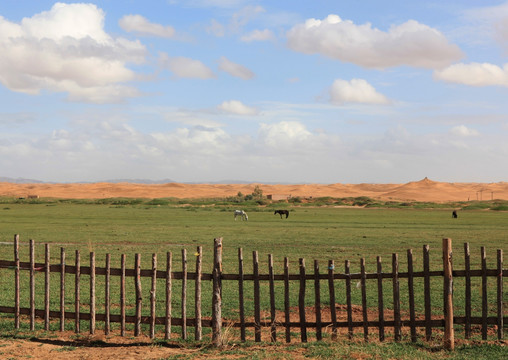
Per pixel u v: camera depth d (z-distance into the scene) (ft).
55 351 34.09
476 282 70.95
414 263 93.56
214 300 35.76
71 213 302.86
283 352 33.32
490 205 485.97
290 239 144.97
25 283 68.49
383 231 177.58
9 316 47.67
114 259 96.84
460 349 33.99
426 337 35.37
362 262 36.04
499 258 35.32
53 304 54.65
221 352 33.58
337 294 62.69
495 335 39.93
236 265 90.07
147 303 56.03
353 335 38.24
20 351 33.73
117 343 36.17
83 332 39.65
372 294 62.85
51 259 95.04
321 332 38.04
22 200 550.36
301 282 36.27
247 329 41.55
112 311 51.24
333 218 275.39
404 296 61.00
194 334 40.42
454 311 52.34
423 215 319.88
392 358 31.50
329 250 116.16
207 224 212.43
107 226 193.88
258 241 138.51
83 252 108.27
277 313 51.37
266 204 510.99
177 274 36.99
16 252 39.52
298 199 591.37
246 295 61.93
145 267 86.07
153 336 37.06
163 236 152.05
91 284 38.09
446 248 34.53
